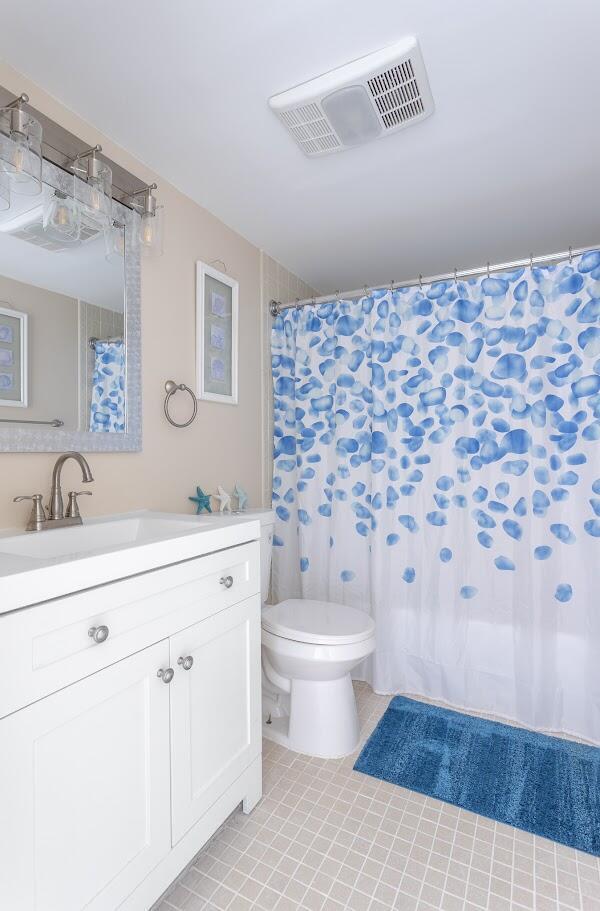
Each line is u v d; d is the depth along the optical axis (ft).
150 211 5.25
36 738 2.75
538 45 4.21
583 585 6.28
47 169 4.44
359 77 4.43
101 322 5.07
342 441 7.82
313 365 8.19
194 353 6.54
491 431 6.78
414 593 7.32
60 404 4.65
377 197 6.68
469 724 6.49
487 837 4.55
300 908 3.82
